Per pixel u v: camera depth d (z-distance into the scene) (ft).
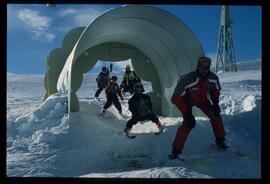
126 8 26.32
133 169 19.30
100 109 37.81
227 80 83.87
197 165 17.87
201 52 27.35
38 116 27.02
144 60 36.29
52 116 26.91
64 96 29.84
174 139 21.45
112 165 20.13
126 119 32.12
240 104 33.81
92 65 35.55
